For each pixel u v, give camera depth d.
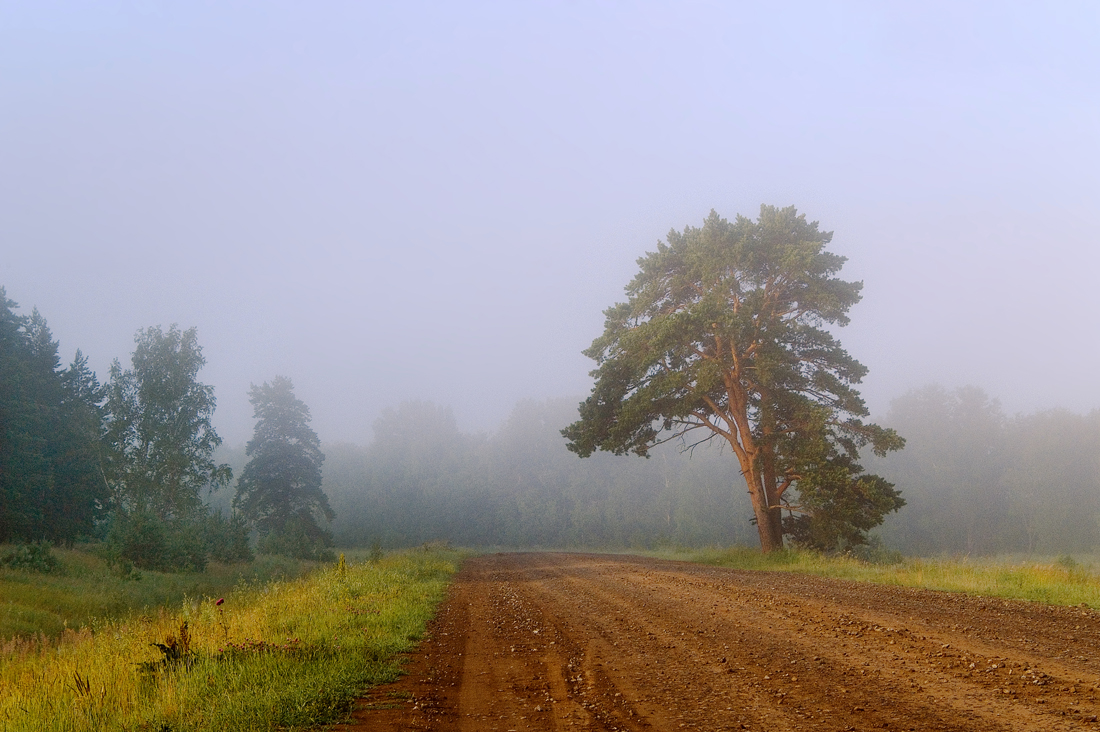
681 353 31.47
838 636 9.43
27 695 7.11
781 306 32.00
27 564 24.53
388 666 8.44
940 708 5.83
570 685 7.41
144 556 31.09
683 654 8.74
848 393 29.83
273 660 7.96
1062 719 5.35
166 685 7.00
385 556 34.69
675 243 33.09
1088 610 11.08
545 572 23.94
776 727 5.58
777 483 32.94
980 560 26.83
